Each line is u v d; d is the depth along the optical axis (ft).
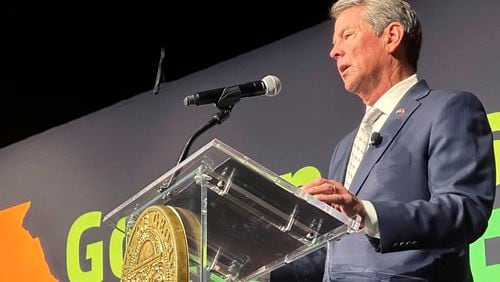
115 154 18.53
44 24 19.20
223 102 9.57
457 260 8.91
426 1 14.84
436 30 14.56
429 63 14.44
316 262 9.68
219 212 8.25
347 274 9.02
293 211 8.04
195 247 7.88
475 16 14.23
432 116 9.16
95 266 17.81
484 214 8.56
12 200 19.75
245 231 8.43
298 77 16.20
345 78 10.00
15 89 20.94
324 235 8.25
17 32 19.48
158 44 19.30
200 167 7.89
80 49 19.86
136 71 20.13
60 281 18.30
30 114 21.29
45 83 20.79
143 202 8.91
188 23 18.76
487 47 13.94
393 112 9.51
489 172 8.86
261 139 16.22
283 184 7.73
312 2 17.69
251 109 16.56
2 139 21.71
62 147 19.45
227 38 18.98
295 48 16.46
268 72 16.67
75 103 21.02
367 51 9.87
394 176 9.05
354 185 9.29
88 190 18.66
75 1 18.48
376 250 8.42
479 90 13.80
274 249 8.59
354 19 10.02
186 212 8.13
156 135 17.99
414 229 8.23
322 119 15.57
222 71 17.44
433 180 8.82
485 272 12.78
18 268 19.06
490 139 9.11
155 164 17.80
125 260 8.64
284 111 16.12
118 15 18.79
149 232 8.21
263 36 18.80
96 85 20.67
